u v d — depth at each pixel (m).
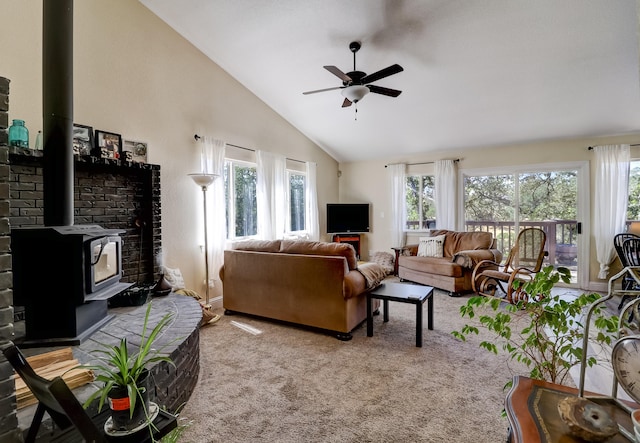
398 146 6.21
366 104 4.95
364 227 6.83
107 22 3.11
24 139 2.38
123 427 1.17
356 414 1.90
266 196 5.06
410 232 6.60
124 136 3.24
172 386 1.89
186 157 3.91
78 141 2.81
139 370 1.21
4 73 2.46
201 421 1.85
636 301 1.05
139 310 2.68
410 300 2.88
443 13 3.12
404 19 3.25
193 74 4.00
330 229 6.66
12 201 2.39
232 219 4.62
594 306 1.08
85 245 2.08
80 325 2.07
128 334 2.18
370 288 3.18
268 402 2.03
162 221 3.64
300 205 6.14
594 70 3.61
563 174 5.17
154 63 3.54
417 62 3.83
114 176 3.15
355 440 1.69
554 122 4.70
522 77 3.88
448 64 3.81
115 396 1.16
